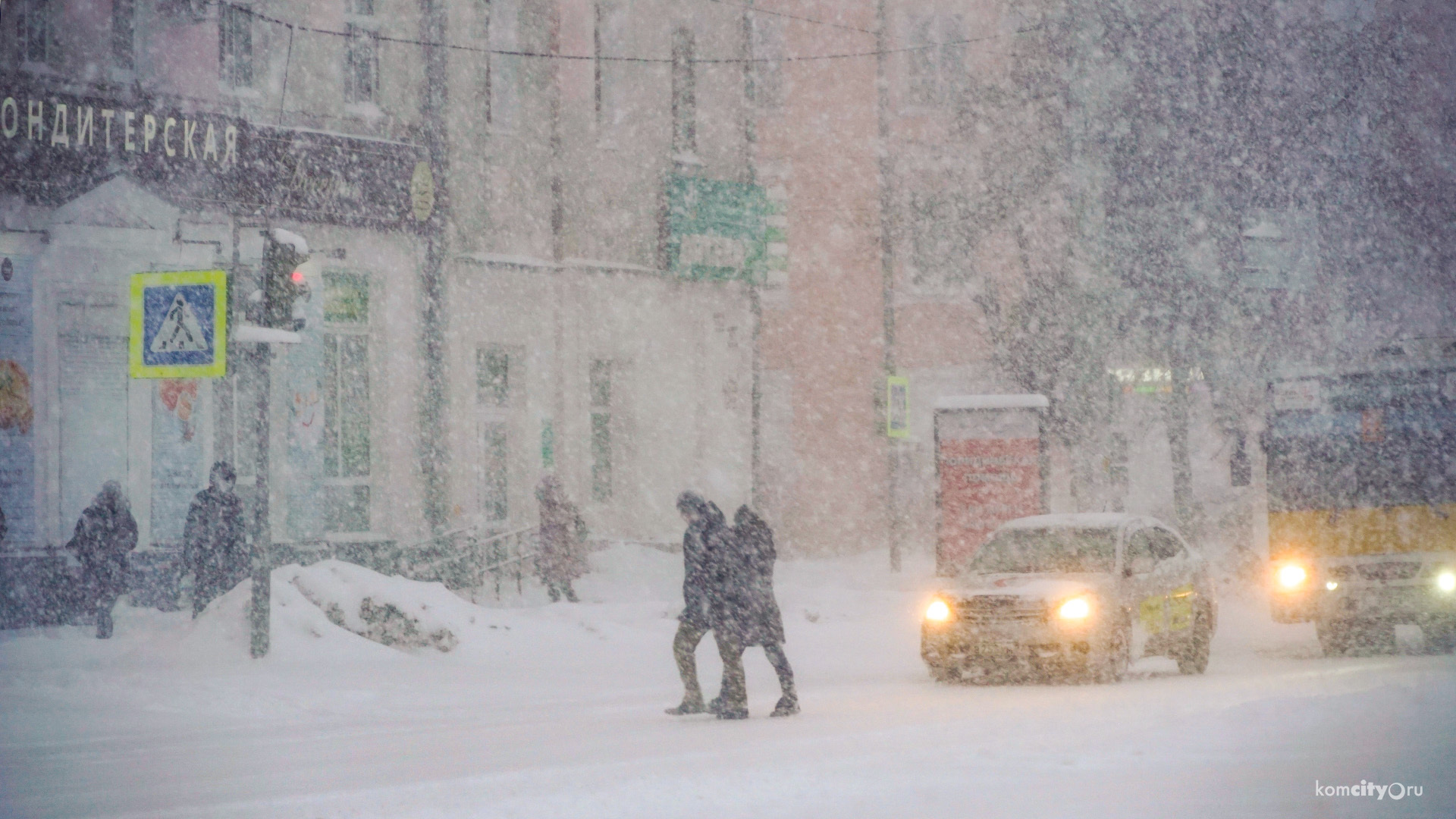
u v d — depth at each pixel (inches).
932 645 1486.2
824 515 3686.0
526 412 2842.0
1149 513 3553.2
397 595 1871.3
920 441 3663.9
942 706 1289.4
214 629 1748.3
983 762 903.7
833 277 3705.7
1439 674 1379.2
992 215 3548.2
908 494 3651.6
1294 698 1145.4
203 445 2293.3
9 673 1545.3
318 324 2463.1
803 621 2292.1
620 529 3053.6
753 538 1273.4
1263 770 834.8
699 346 3240.7
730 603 1261.1
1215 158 3508.9
